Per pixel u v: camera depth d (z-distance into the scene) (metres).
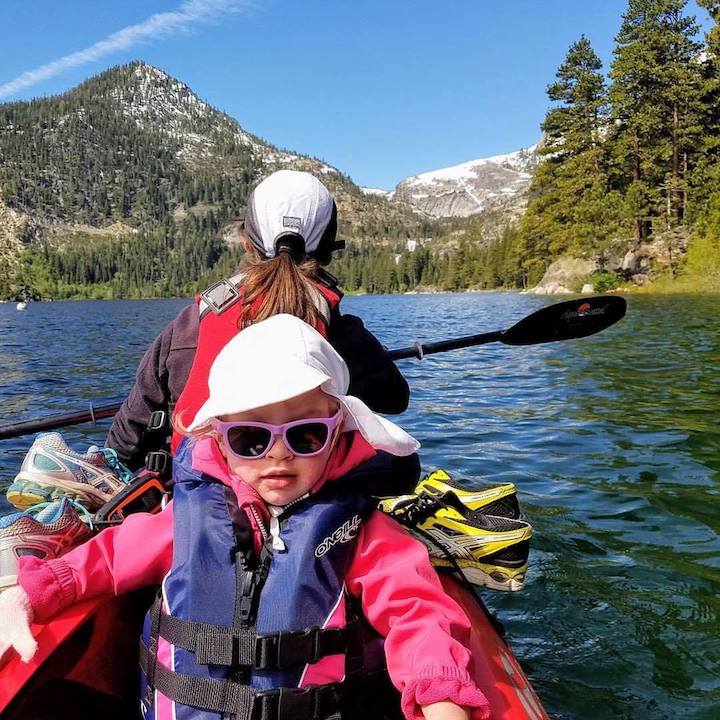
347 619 0.86
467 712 0.73
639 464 2.77
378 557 0.88
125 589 0.92
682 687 1.32
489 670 0.96
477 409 4.05
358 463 0.91
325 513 0.85
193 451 0.92
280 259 1.08
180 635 0.83
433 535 1.29
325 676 0.82
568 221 28.11
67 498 1.15
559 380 5.08
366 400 1.24
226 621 0.81
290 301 1.05
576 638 1.49
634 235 24.89
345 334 1.19
